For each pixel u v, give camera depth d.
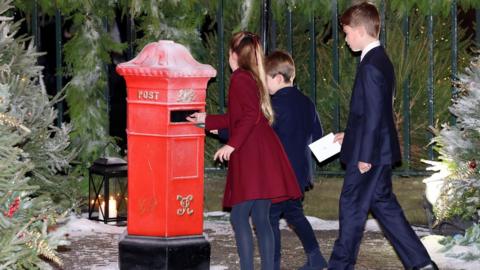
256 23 13.47
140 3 13.27
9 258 6.81
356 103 8.93
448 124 12.20
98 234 11.92
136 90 9.27
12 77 10.58
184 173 9.38
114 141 13.83
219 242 11.68
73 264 10.25
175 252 9.37
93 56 13.62
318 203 13.26
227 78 13.96
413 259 9.07
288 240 11.84
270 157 8.93
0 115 6.96
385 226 9.15
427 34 13.32
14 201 7.10
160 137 9.26
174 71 9.03
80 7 13.51
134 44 13.93
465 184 10.62
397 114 13.23
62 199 12.40
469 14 14.54
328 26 13.91
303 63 13.95
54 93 14.86
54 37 15.16
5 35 9.98
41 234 7.18
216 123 9.18
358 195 9.00
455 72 12.69
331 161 13.39
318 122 9.88
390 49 13.13
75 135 13.57
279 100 9.52
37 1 13.72
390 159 8.94
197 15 13.60
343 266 9.04
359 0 12.97
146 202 9.40
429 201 11.73
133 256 9.43
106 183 12.44
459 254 10.45
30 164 7.13
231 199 8.97
